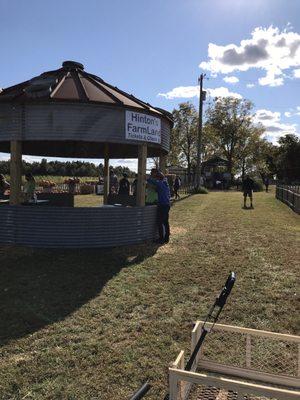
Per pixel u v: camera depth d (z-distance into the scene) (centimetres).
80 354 451
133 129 970
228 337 495
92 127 917
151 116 1020
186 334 507
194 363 365
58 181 4009
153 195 1087
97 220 937
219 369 372
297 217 1686
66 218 916
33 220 922
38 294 637
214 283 711
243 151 6544
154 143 1041
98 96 942
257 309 593
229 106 6488
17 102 909
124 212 976
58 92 920
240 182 5922
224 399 316
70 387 388
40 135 912
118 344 479
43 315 557
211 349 464
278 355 452
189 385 315
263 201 2627
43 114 909
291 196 2136
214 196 3164
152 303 613
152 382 398
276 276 756
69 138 907
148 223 1042
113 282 703
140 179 1023
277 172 9531
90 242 933
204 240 1095
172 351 461
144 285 694
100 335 501
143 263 830
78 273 744
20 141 945
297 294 659
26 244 928
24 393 378
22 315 555
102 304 602
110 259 848
